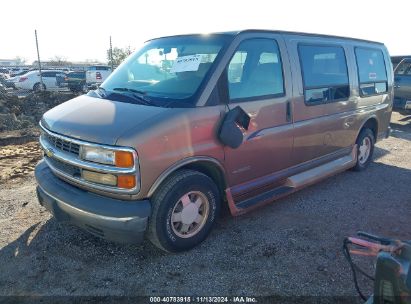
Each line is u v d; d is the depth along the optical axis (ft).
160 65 13.58
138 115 10.87
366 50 19.95
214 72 11.95
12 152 25.90
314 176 16.42
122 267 11.24
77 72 94.84
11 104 43.09
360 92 19.11
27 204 15.65
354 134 19.29
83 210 10.69
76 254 11.87
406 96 37.22
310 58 15.67
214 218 12.59
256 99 13.16
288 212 15.25
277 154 14.44
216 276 10.87
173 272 11.03
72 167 11.25
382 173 20.71
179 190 11.15
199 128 11.39
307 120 15.62
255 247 12.44
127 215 10.34
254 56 13.28
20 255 11.80
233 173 12.87
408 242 6.39
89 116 11.40
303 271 11.18
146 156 10.26
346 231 13.75
